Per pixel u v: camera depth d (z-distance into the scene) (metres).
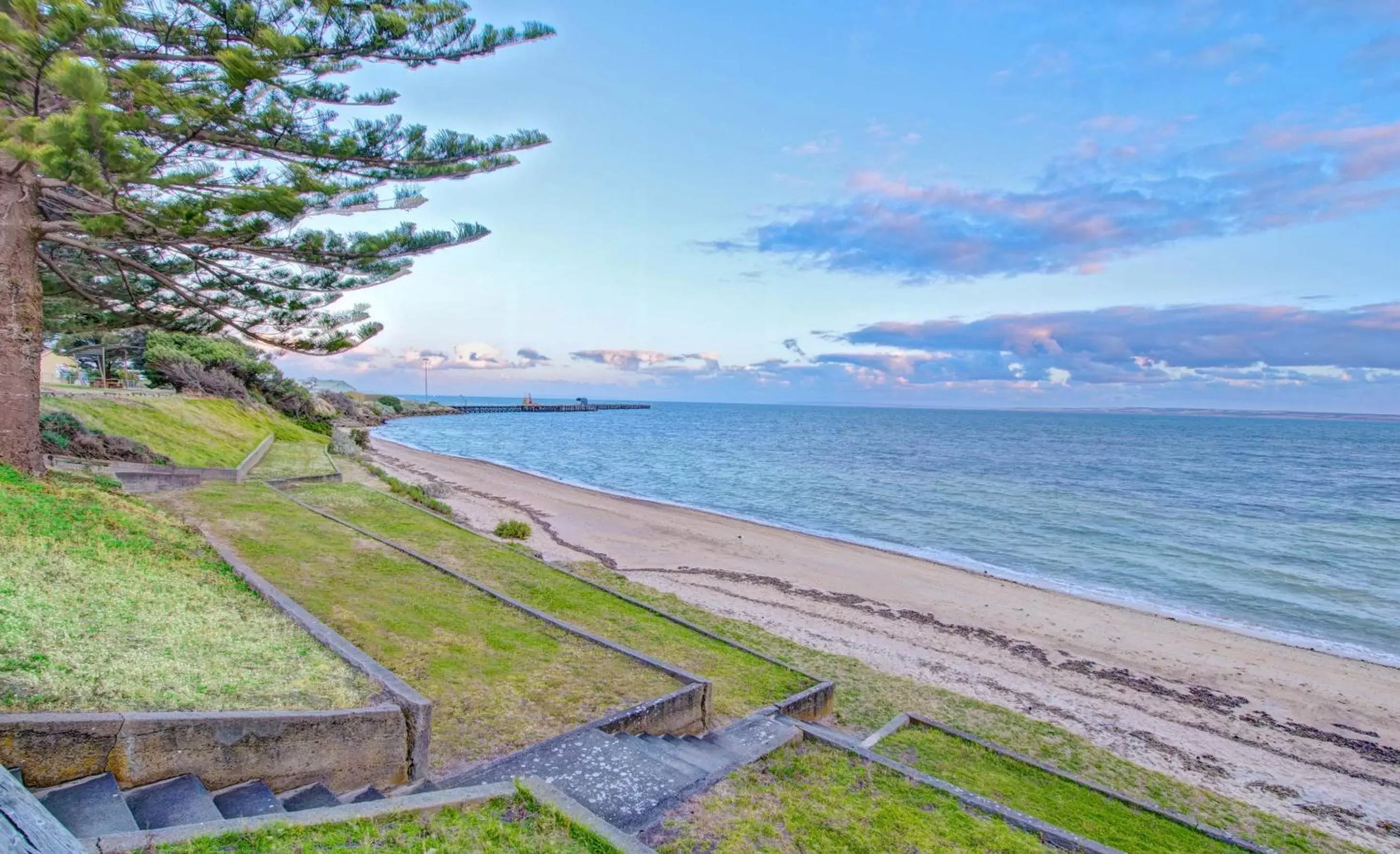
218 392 30.95
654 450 58.94
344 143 9.63
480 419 115.38
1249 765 8.71
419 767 4.57
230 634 5.31
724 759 5.46
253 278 10.59
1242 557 20.70
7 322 8.53
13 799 2.36
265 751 3.95
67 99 7.26
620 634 8.42
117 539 6.89
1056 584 17.53
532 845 3.29
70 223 8.85
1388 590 17.39
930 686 9.45
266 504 12.53
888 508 28.55
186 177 8.82
